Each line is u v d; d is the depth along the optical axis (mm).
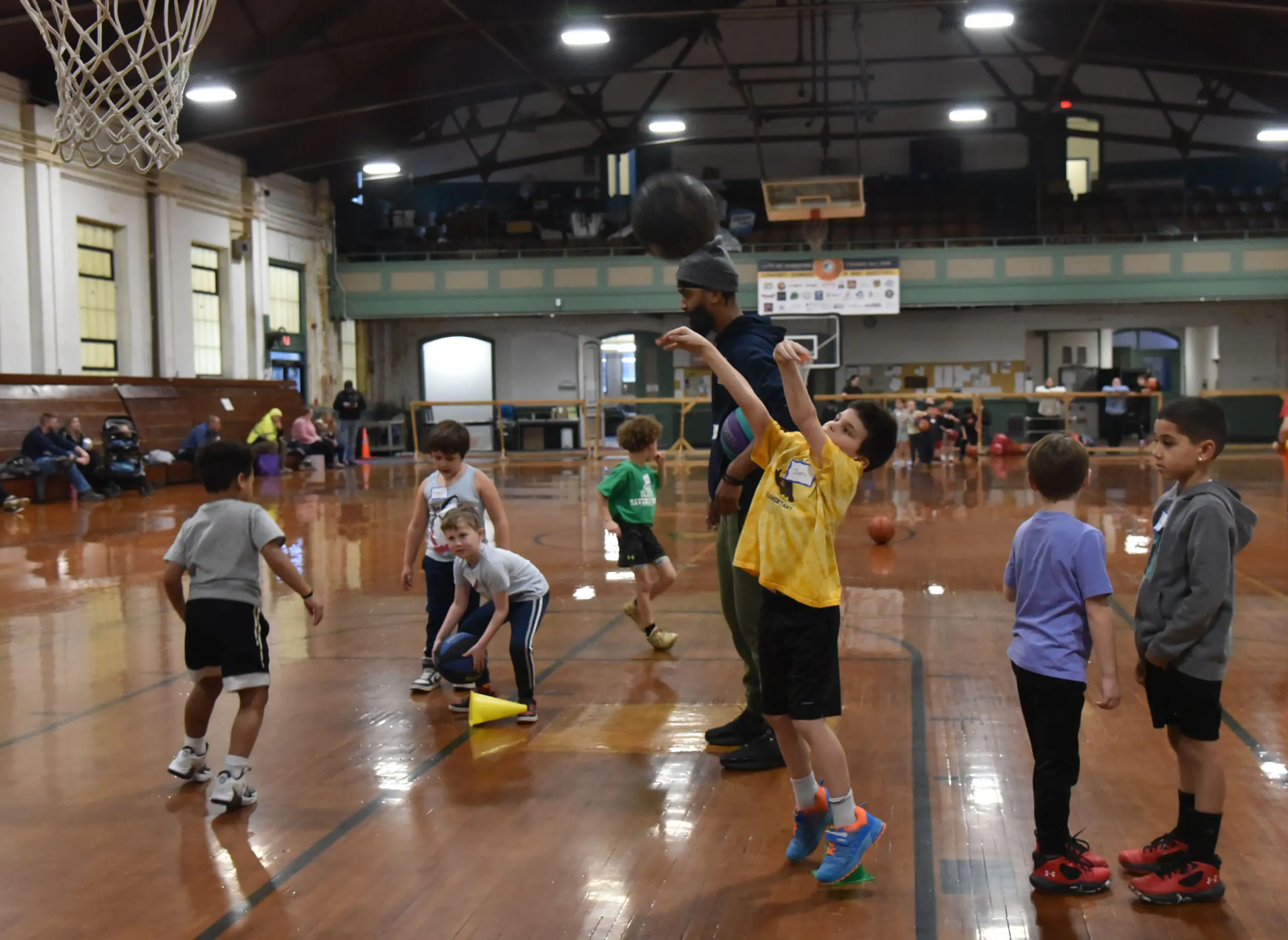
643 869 3496
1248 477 17656
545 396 28250
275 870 3541
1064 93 25469
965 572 8891
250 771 4496
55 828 3924
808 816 3482
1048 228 26047
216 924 3176
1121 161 27938
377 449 26422
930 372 27594
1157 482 16797
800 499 3391
